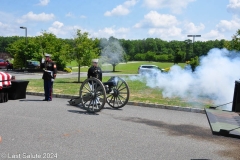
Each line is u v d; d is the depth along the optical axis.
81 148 4.43
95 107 7.59
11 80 9.06
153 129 5.79
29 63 28.70
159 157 4.17
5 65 33.84
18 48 28.83
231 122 3.38
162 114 7.38
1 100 8.42
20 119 6.27
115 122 6.29
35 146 4.45
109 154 4.20
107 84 7.62
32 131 5.32
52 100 9.22
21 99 9.23
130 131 5.57
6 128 5.47
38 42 28.73
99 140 4.89
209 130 5.84
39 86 12.73
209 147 4.74
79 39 17.16
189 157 4.23
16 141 4.68
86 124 6.01
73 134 5.21
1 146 4.40
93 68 7.60
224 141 5.09
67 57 17.17
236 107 4.07
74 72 31.38
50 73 8.95
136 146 4.64
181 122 6.52
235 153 4.47
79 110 7.54
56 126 5.75
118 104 8.16
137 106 8.52
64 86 13.41
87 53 16.81
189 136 5.36
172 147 4.67
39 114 6.86
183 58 48.34
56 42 28.94
